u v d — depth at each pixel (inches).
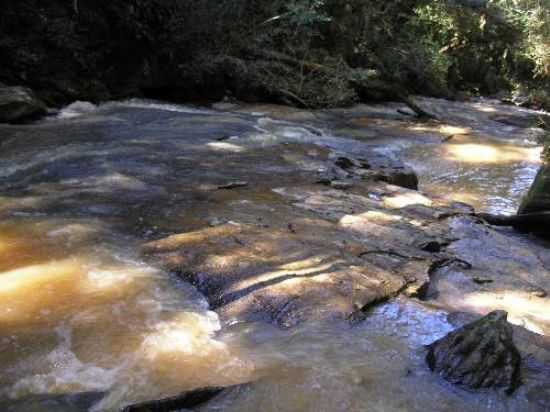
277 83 502.3
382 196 237.3
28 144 278.4
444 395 109.0
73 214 188.9
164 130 323.3
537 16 876.6
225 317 133.8
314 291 141.9
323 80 536.7
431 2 798.5
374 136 409.1
